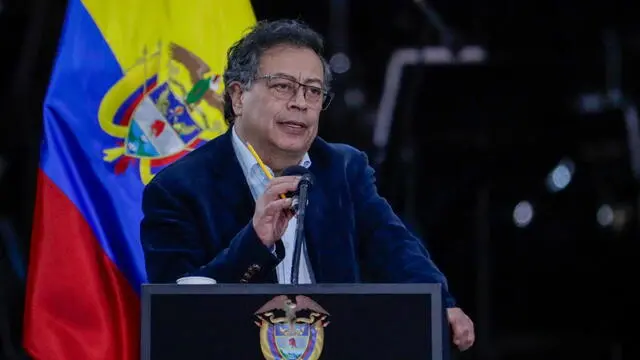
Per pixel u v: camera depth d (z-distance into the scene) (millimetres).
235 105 12867
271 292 10227
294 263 11031
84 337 13781
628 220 29188
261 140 12477
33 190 25188
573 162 28938
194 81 14883
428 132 27875
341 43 26984
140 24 14680
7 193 25250
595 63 28672
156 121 14625
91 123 14258
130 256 14148
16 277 24797
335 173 13109
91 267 13953
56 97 14133
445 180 28172
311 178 11438
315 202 12773
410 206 26797
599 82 28812
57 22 25531
